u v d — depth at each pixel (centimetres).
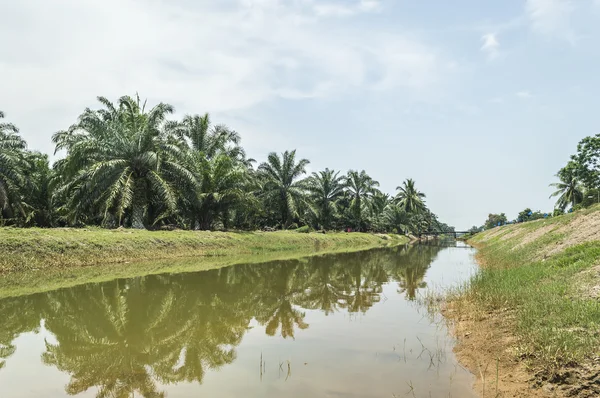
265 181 4216
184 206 3192
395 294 1209
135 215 2720
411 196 7644
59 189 2625
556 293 798
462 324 803
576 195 5084
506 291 892
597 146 3841
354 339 735
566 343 536
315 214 4547
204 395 497
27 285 1278
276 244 3203
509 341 634
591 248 1145
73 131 2680
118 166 2514
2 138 2827
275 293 1215
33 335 759
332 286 1367
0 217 2736
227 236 2848
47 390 515
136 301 1060
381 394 497
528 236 2434
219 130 3694
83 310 958
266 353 657
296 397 489
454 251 3422
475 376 550
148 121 2686
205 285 1327
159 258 2084
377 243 5159
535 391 481
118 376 561
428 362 609
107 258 1838
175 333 773
